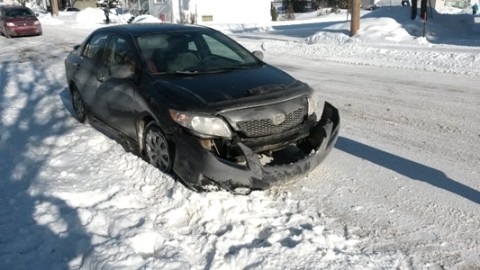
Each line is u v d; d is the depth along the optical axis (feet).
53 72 37.50
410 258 10.57
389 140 18.72
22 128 21.34
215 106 12.88
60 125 21.63
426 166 15.81
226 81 14.55
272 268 10.09
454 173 15.16
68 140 19.17
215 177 12.64
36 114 23.88
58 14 145.69
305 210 12.84
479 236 11.39
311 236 11.25
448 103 24.40
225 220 12.21
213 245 11.16
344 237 11.43
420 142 18.35
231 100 13.17
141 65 15.79
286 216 12.45
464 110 22.88
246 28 94.38
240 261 10.39
